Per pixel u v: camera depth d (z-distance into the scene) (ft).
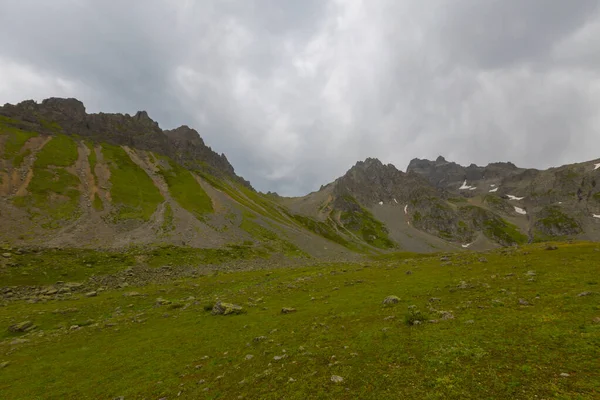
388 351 58.44
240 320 102.68
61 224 326.44
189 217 452.76
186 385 59.72
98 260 242.17
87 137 624.59
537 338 53.42
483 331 60.08
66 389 66.28
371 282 141.38
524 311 68.95
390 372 50.21
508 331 58.34
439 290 105.81
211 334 91.50
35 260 215.72
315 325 84.79
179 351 80.79
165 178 593.83
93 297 167.02
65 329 117.19
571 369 42.34
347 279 160.25
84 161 522.06
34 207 344.28
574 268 107.34
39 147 500.33
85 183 450.30
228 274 232.73
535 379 41.39
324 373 53.72
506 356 48.93
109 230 342.44
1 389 68.85
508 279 106.01
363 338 67.62
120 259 254.06
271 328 89.10
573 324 56.80
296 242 501.97
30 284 182.91
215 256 329.31
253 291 157.89
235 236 436.76
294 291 145.79
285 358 63.82
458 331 62.18
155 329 104.58
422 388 43.93
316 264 320.70
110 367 75.51
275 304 122.52
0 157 422.00
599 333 51.44
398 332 67.62
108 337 100.94
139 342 92.32
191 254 313.53
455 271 139.44
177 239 355.36
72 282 195.42
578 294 74.49
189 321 109.91
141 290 180.96
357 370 52.85
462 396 40.37
